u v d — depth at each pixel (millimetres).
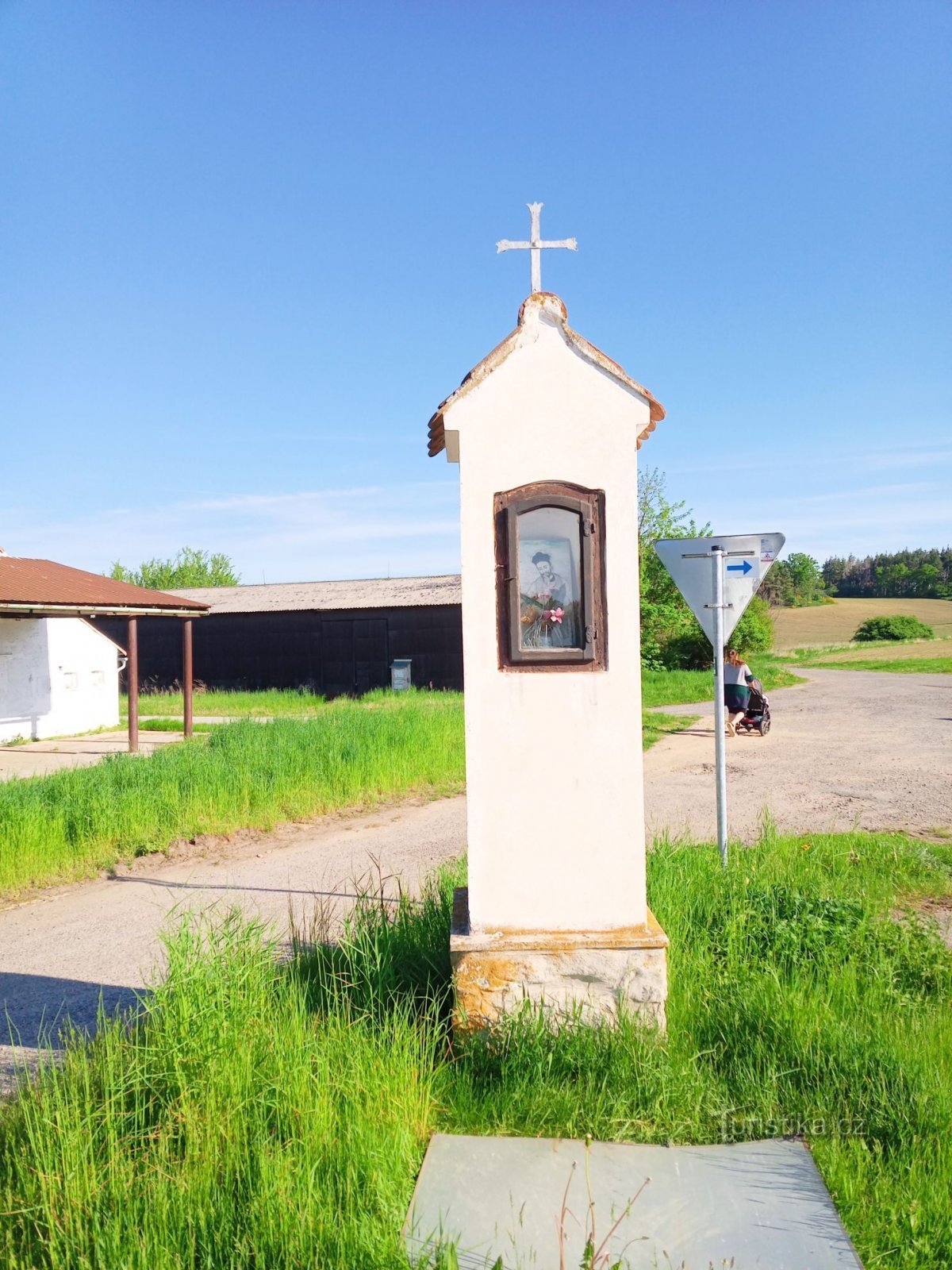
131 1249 2732
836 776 12484
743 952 4918
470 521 4102
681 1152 3420
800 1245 2898
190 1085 3439
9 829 8422
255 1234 2795
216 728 14398
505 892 4086
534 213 4250
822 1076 3777
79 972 5828
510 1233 2947
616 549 4102
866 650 51375
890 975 4723
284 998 4203
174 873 8352
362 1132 3219
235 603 33219
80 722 21500
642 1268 2797
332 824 10391
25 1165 3115
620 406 4113
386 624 31078
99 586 19031
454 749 13859
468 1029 4020
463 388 4090
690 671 36844
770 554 6555
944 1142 3326
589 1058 3814
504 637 4098
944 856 7719
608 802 4090
